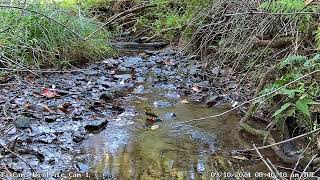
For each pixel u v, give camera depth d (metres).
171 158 2.73
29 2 4.98
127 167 2.59
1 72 4.18
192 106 3.72
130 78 4.63
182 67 5.11
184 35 6.00
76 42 5.17
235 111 3.57
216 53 5.00
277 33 4.07
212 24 5.14
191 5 6.31
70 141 2.93
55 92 3.92
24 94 3.84
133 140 2.99
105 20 7.01
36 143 2.87
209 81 4.49
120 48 6.24
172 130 3.18
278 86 3.14
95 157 2.71
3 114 3.32
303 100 2.85
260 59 4.21
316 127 2.82
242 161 2.71
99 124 3.19
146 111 3.57
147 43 6.39
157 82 4.50
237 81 4.30
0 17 4.70
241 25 4.73
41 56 4.73
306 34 3.68
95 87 4.25
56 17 5.07
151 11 7.04
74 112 3.47
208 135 3.09
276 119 3.00
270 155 2.79
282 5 3.88
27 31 4.67
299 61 3.29
